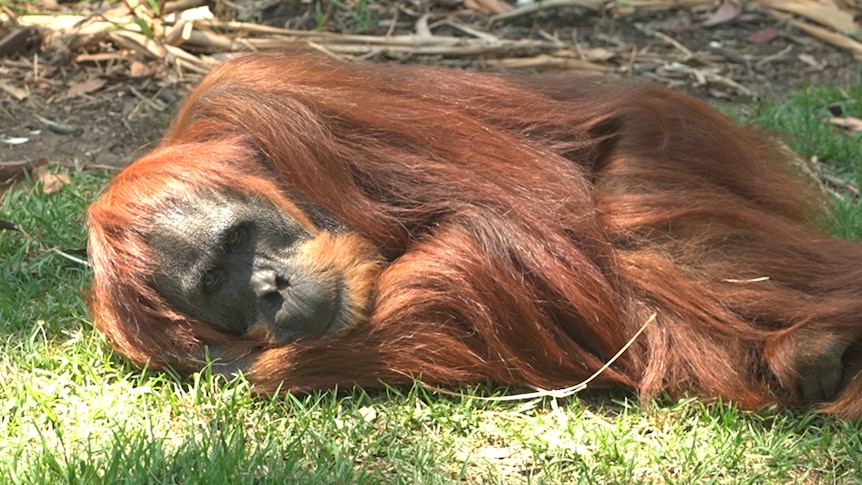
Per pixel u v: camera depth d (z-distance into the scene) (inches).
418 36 597.9
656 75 589.3
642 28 636.7
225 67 377.1
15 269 408.2
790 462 315.6
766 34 636.1
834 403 333.1
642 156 370.0
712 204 360.5
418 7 639.8
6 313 378.9
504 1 655.8
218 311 346.9
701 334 344.2
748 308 345.7
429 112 366.6
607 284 346.0
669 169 370.3
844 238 424.2
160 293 346.6
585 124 377.4
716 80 582.2
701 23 644.1
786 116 536.1
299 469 304.5
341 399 341.4
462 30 620.1
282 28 611.2
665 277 346.3
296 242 346.3
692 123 382.9
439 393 345.1
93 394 342.6
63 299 390.6
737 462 315.3
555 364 346.6
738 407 336.8
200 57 579.8
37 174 472.1
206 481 290.0
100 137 515.5
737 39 632.4
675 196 360.5
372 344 344.8
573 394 346.0
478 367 346.3
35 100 540.4
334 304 342.6
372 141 359.6
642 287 346.6
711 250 353.7
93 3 612.4
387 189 359.3
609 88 397.4
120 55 572.7
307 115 354.0
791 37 635.5
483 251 345.1
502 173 356.5
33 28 574.2
